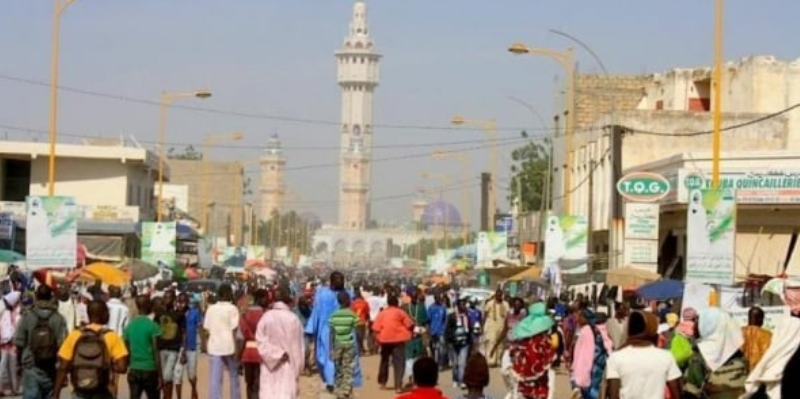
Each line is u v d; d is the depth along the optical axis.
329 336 24.38
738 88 59.28
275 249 182.00
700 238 26.31
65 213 33.38
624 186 35.53
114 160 67.31
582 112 69.62
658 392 12.49
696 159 43.22
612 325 20.39
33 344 17.14
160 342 21.77
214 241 95.00
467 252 96.38
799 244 41.62
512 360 17.42
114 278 37.69
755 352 15.61
